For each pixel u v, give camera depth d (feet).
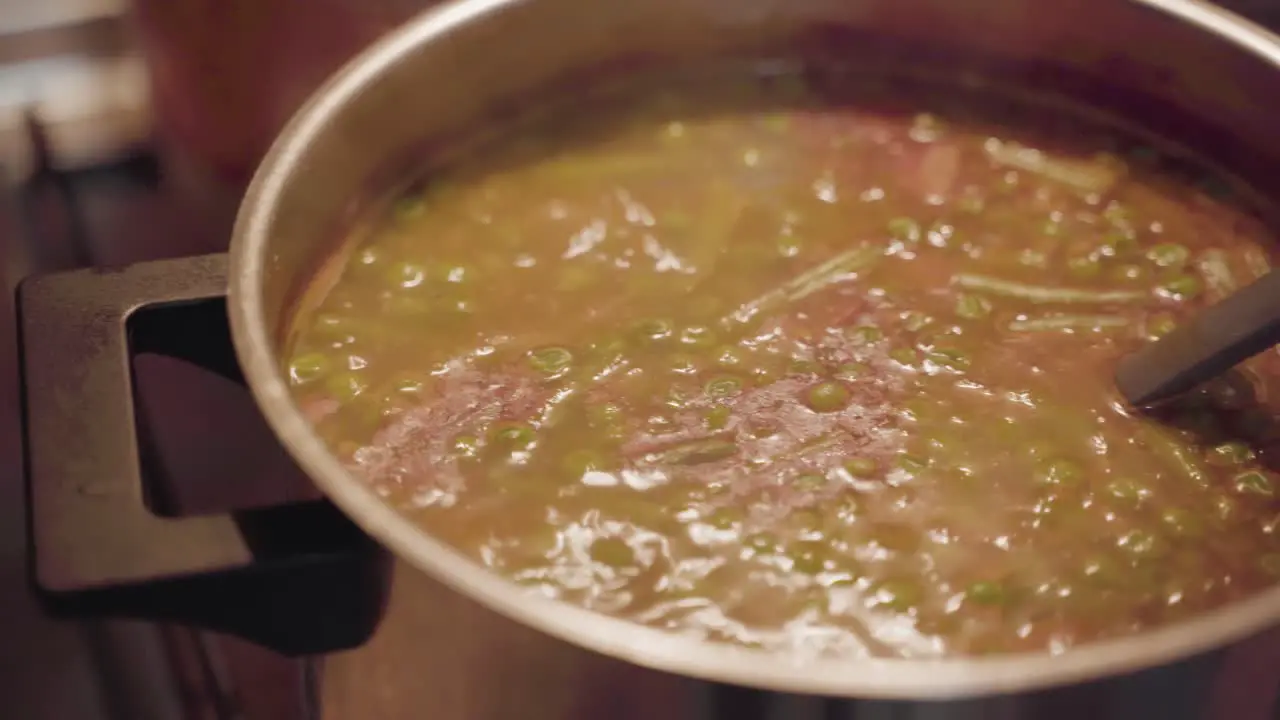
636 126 1.91
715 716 1.34
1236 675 1.37
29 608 1.84
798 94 1.95
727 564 1.54
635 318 1.73
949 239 1.80
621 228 1.82
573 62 1.88
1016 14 1.88
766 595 1.52
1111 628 1.52
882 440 1.63
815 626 1.51
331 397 1.67
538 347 1.70
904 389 1.66
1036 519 1.58
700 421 1.64
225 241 2.05
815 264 1.77
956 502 1.58
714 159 1.89
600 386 1.67
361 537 1.41
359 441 1.63
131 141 2.09
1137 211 1.84
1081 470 1.60
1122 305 1.74
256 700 1.91
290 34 1.93
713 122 1.92
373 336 1.72
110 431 1.46
